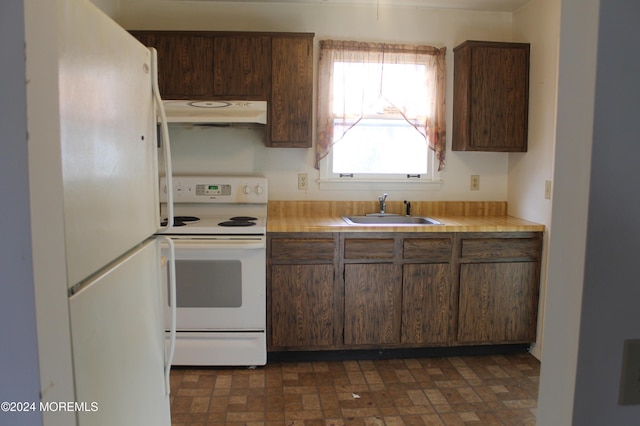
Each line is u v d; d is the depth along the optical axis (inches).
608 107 27.7
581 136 28.7
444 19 132.7
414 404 97.5
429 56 130.6
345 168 135.3
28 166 27.9
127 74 46.5
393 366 115.6
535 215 123.2
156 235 59.8
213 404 97.0
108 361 41.2
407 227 114.0
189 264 109.7
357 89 129.3
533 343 122.3
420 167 137.0
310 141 121.9
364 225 115.2
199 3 127.4
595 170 27.9
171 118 113.6
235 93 119.3
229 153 131.6
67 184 32.7
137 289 50.3
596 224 28.3
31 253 28.2
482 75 124.4
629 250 28.6
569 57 29.8
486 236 116.7
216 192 126.9
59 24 31.7
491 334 119.3
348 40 130.5
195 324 111.5
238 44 118.5
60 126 31.7
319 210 133.6
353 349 118.0
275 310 113.7
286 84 120.0
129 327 47.4
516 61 125.0
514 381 107.9
